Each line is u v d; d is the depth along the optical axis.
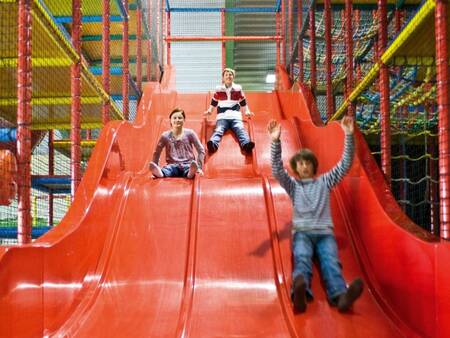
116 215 4.56
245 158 6.48
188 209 4.62
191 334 3.14
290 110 8.68
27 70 4.04
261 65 17.47
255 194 4.80
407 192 10.20
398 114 8.38
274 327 3.26
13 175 4.82
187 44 17.34
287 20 12.23
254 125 7.29
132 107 13.23
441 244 2.92
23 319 2.99
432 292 2.95
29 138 4.02
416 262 3.14
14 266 2.94
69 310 3.46
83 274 3.80
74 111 5.55
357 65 9.22
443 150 3.36
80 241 3.79
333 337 3.14
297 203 3.86
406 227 3.41
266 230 4.38
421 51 4.93
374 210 3.94
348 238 4.29
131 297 3.68
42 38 5.16
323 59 11.23
